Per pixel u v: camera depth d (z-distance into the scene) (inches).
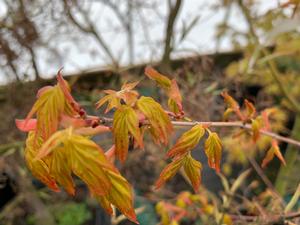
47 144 5.4
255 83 22.9
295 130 20.6
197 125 6.8
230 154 20.7
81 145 5.4
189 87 18.4
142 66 21.7
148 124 6.5
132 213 5.8
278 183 19.0
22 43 20.2
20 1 20.1
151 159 19.3
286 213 10.5
